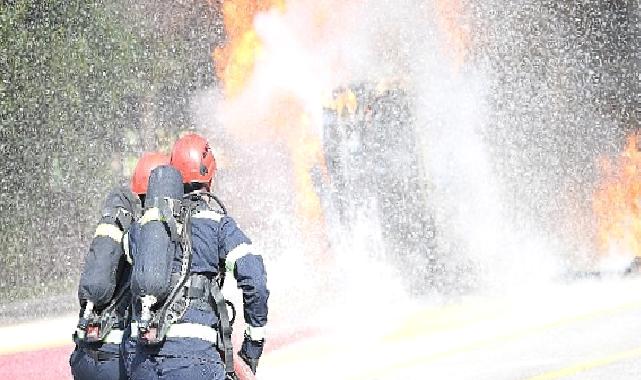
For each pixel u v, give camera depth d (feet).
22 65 128.26
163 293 24.85
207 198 27.25
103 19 130.82
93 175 127.95
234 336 54.03
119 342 27.45
